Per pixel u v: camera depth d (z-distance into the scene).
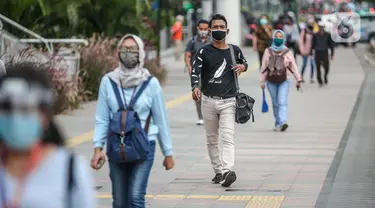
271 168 19.95
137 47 11.62
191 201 16.09
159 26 47.66
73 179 6.45
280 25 57.34
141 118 11.70
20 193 6.38
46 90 6.34
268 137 25.73
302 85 46.56
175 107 35.16
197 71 17.27
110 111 11.78
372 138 25.41
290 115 31.91
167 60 70.00
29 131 6.28
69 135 25.75
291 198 16.36
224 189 17.30
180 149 23.22
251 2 131.38
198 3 82.81
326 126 28.52
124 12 43.66
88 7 42.78
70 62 35.06
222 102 17.22
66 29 40.47
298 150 22.97
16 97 6.20
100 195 16.64
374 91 42.94
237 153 22.45
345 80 50.53
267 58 26.78
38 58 30.42
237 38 82.69
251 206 15.59
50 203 6.39
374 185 17.69
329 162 20.88
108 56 38.03
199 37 27.61
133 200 11.68
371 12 110.00
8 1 37.56
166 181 18.22
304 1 150.50
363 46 102.62
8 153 6.43
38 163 6.43
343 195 16.64
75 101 32.88
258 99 37.78
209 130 17.69
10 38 32.84
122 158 11.51
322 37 45.38
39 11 39.59
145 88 11.68
